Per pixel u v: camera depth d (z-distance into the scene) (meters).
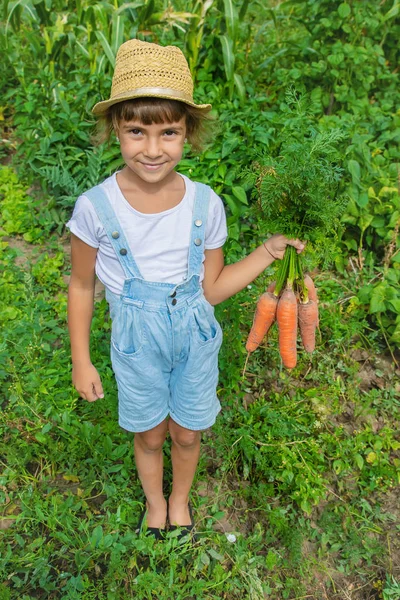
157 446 2.39
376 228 3.86
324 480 2.88
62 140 4.28
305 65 4.88
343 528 2.77
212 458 2.97
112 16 4.53
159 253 1.93
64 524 2.55
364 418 3.23
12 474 2.76
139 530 2.62
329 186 2.15
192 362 2.08
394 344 3.58
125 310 1.99
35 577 2.40
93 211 1.89
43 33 5.16
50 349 3.22
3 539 2.56
